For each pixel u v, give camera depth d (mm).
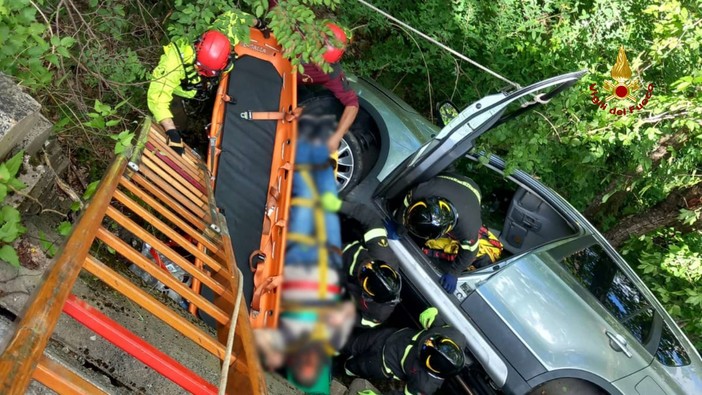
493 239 4863
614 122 5070
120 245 2145
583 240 4977
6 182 2441
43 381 1385
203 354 3121
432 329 3824
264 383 1649
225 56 3533
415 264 4328
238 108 3971
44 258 2719
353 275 4031
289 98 4094
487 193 5367
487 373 4203
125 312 2846
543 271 4492
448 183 4125
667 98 4895
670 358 4695
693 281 5973
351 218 4387
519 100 4734
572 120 5137
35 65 2867
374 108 4801
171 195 3127
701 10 5129
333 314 3934
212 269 2998
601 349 4273
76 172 3533
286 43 3383
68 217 3256
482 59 6094
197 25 3430
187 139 4543
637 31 5844
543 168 5328
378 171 4539
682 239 6449
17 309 2455
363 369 4164
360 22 6082
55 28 3615
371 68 5777
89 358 2482
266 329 3436
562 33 5805
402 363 3863
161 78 3465
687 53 5246
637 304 4910
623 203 6906
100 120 3049
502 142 4945
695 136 5422
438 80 6301
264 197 3855
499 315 4242
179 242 2678
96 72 3506
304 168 4289
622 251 6531
